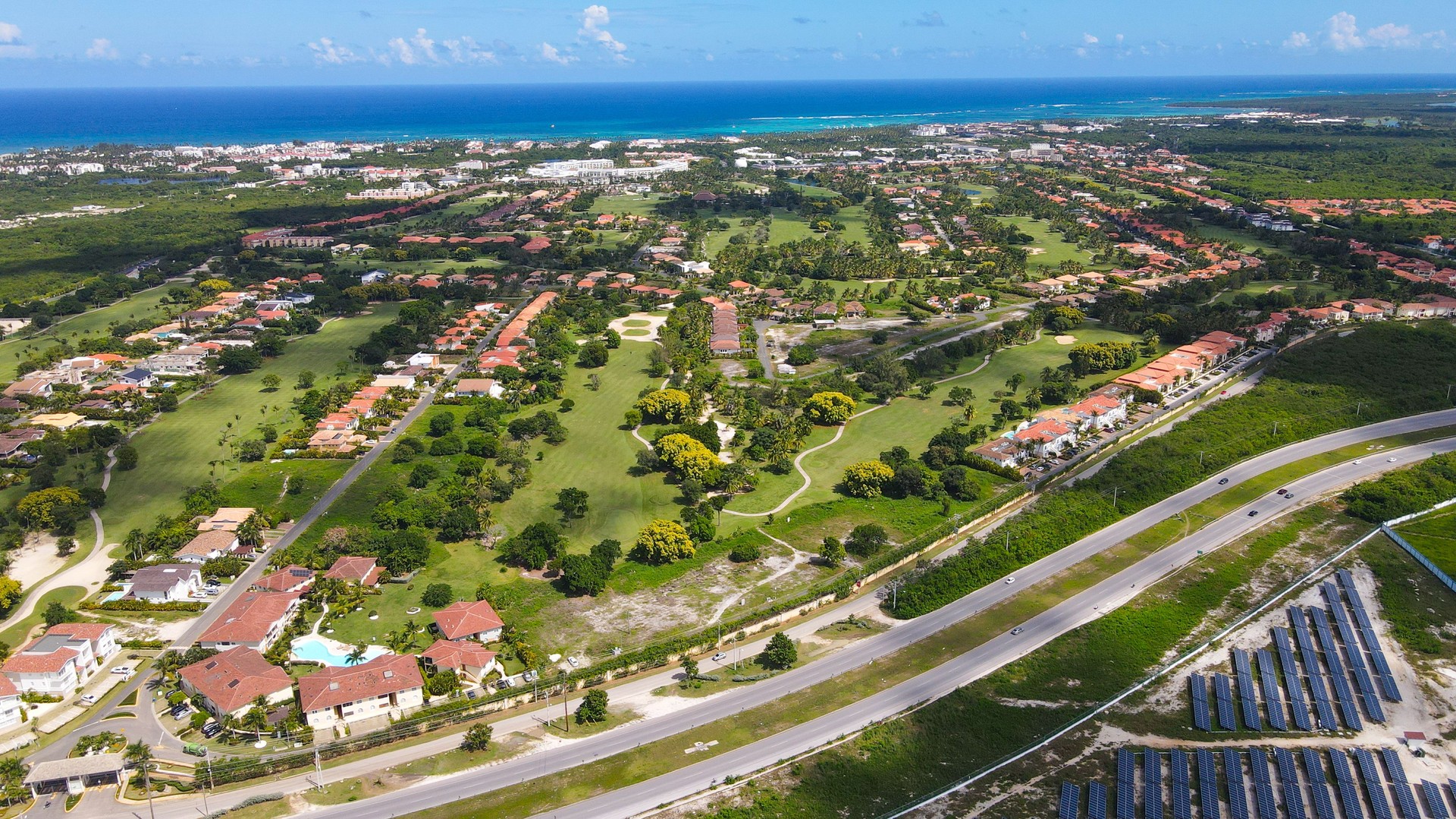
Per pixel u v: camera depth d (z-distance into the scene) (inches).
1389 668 6328.7
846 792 5319.9
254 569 7775.6
